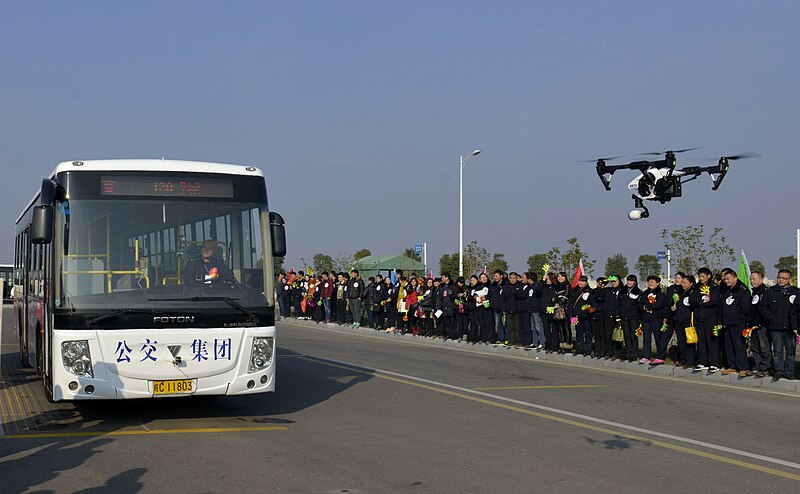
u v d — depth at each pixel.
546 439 9.24
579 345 19.12
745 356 15.16
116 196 9.63
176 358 9.41
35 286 12.01
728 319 15.26
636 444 9.01
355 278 28.86
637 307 17.56
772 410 11.75
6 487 6.96
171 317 9.43
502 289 21.62
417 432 9.62
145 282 9.48
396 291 26.84
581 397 12.73
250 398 12.33
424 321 25.62
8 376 14.34
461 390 13.30
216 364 9.57
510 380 14.87
